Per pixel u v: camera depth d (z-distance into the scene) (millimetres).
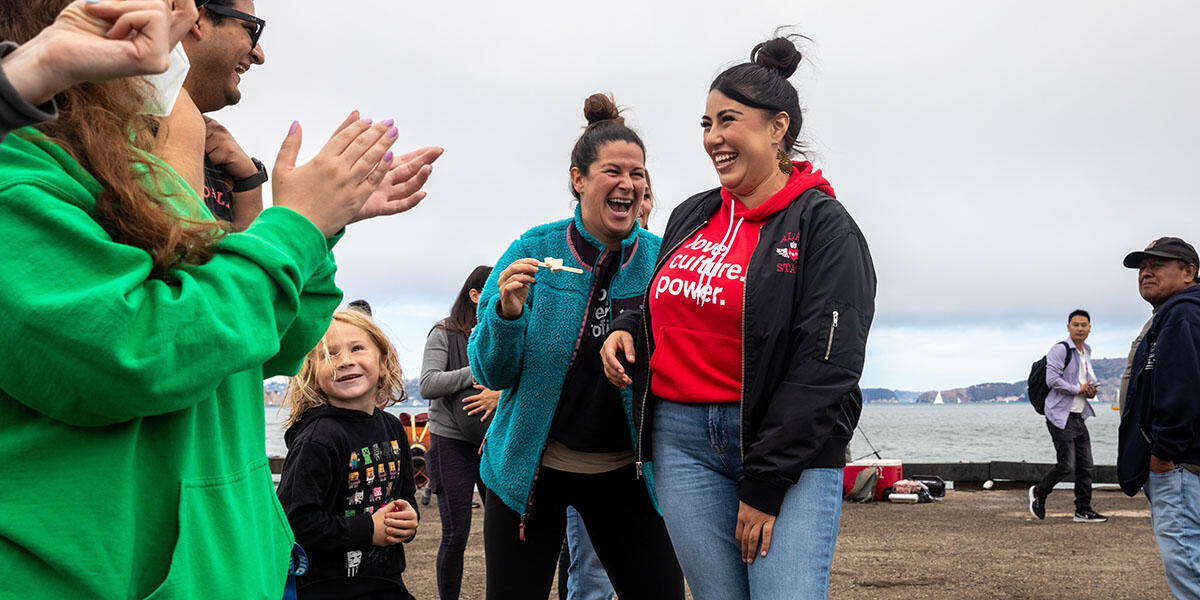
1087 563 7328
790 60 2945
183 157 1626
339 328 3334
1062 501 12336
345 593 2994
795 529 2549
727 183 2875
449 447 5105
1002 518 10344
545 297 3357
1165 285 5012
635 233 3508
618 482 3359
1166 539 4348
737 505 2805
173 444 1376
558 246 3447
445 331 5348
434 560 7449
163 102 1446
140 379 1206
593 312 3359
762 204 2781
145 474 1354
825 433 2502
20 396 1214
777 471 2486
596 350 3322
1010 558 7555
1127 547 8156
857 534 8984
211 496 1427
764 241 2717
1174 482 4312
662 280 2922
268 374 1725
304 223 1491
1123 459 4586
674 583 3402
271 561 1563
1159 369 4277
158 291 1276
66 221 1217
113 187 1294
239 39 1958
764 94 2834
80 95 1321
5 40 1327
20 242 1194
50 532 1228
